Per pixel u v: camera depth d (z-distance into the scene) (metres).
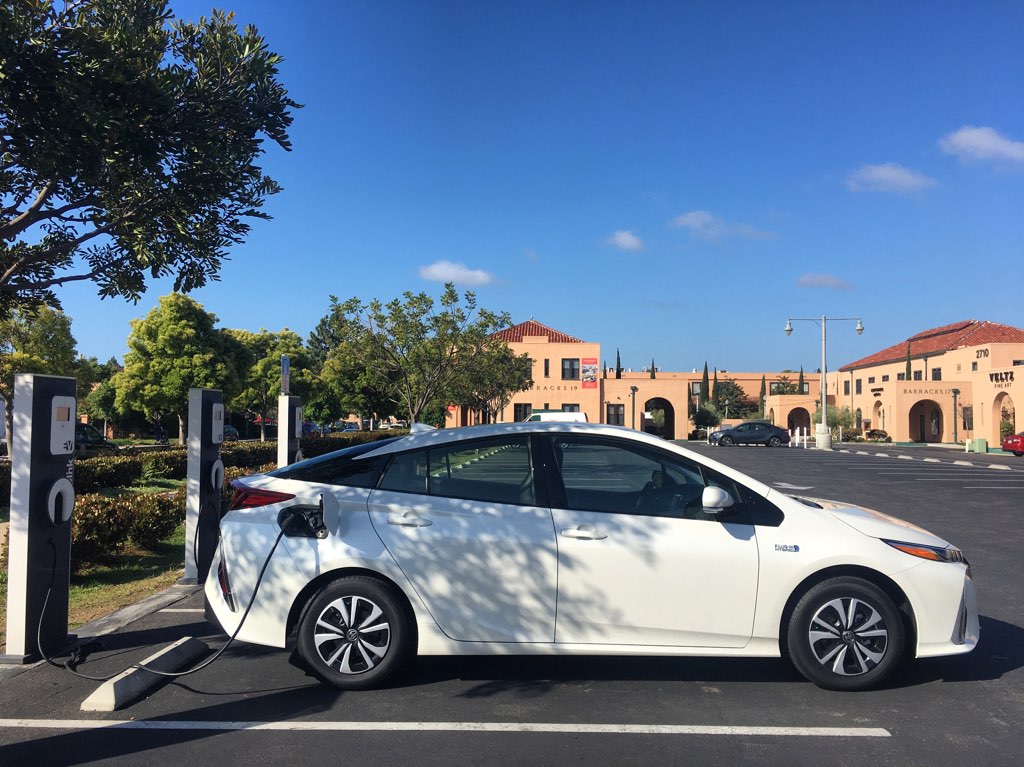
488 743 3.88
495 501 4.72
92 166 6.00
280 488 4.82
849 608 4.54
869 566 4.53
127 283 8.13
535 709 4.33
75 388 5.45
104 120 5.60
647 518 4.64
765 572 4.52
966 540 10.44
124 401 34.69
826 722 4.16
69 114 5.56
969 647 4.62
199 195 6.87
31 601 5.10
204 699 4.49
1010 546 9.95
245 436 60.59
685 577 4.52
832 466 26.39
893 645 4.54
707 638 4.55
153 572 8.23
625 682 4.79
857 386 69.62
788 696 4.54
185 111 6.48
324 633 4.57
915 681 4.80
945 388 52.28
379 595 4.56
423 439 4.92
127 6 6.63
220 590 4.74
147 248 7.12
